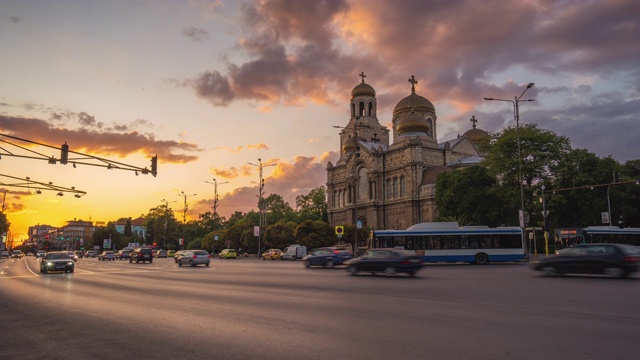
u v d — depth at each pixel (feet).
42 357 30.35
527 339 32.81
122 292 69.26
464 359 27.84
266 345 32.17
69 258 131.13
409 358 28.27
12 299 62.03
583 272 83.30
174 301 56.90
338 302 53.62
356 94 371.97
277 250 249.14
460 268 122.11
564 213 213.05
